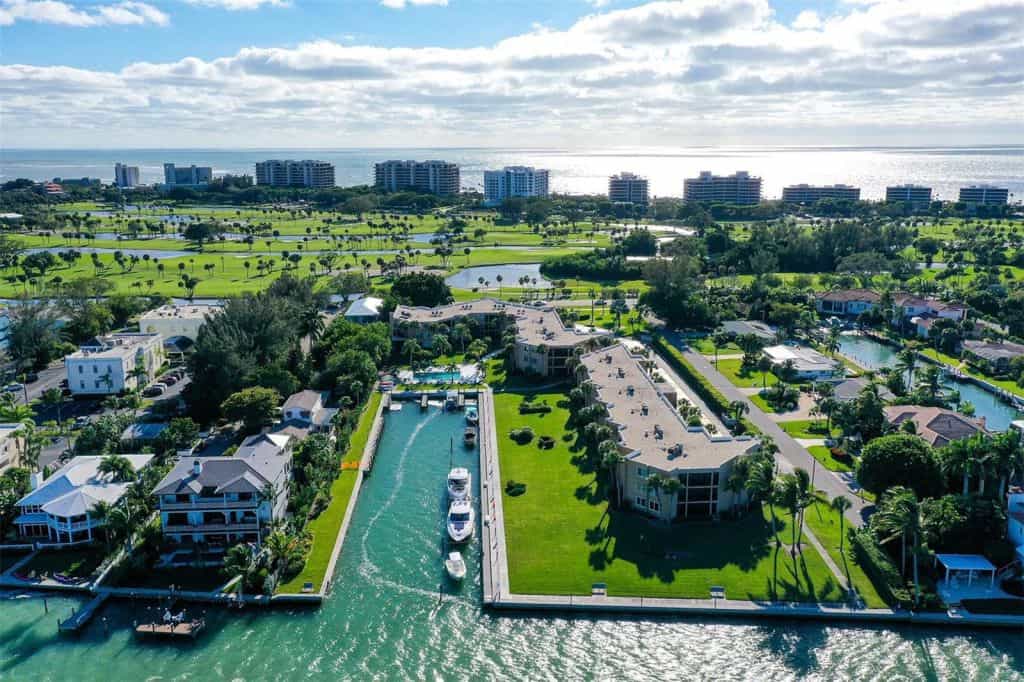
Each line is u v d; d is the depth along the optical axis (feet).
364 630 323.57
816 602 330.13
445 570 365.40
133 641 317.01
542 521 400.26
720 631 319.68
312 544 380.17
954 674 295.89
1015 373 635.66
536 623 326.65
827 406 509.76
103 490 394.52
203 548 375.04
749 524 393.70
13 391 613.11
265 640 317.83
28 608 337.93
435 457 498.69
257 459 400.47
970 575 340.39
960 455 377.91
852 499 416.05
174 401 548.72
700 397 597.52
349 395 588.50
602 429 452.76
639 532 387.55
